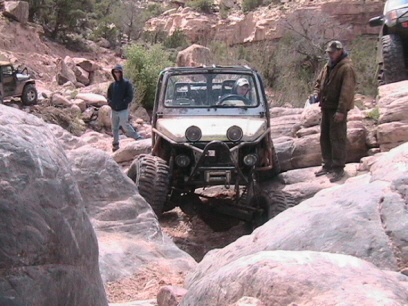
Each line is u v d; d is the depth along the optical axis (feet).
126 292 13.98
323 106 25.96
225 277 7.38
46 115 51.44
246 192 25.99
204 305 7.45
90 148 18.93
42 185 6.55
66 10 109.40
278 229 11.98
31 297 6.03
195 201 25.84
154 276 14.97
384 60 34.88
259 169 24.88
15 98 57.77
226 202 25.73
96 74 87.97
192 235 25.17
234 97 26.45
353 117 30.37
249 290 6.87
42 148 6.87
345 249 10.08
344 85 24.72
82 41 112.68
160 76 27.30
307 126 32.19
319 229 10.96
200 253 23.18
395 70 34.53
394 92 30.09
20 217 6.13
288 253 7.41
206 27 154.20
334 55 24.95
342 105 24.77
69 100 56.29
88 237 7.39
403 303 6.15
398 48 34.53
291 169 29.86
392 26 35.01
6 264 5.91
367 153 29.01
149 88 64.90
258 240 12.00
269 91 77.25
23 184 6.31
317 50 100.83
